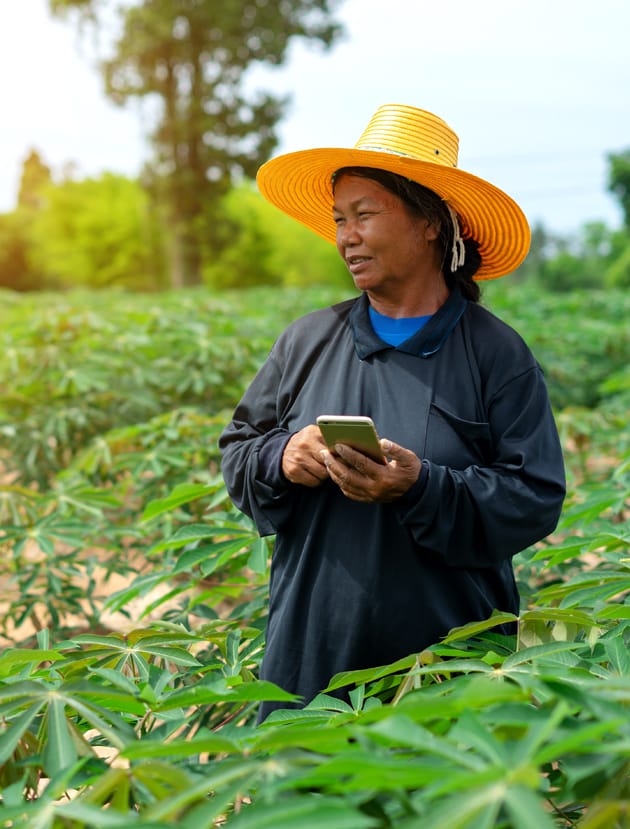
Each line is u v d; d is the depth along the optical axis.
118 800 1.39
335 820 1.15
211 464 4.73
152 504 2.84
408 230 2.10
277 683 2.10
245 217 45.44
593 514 2.91
